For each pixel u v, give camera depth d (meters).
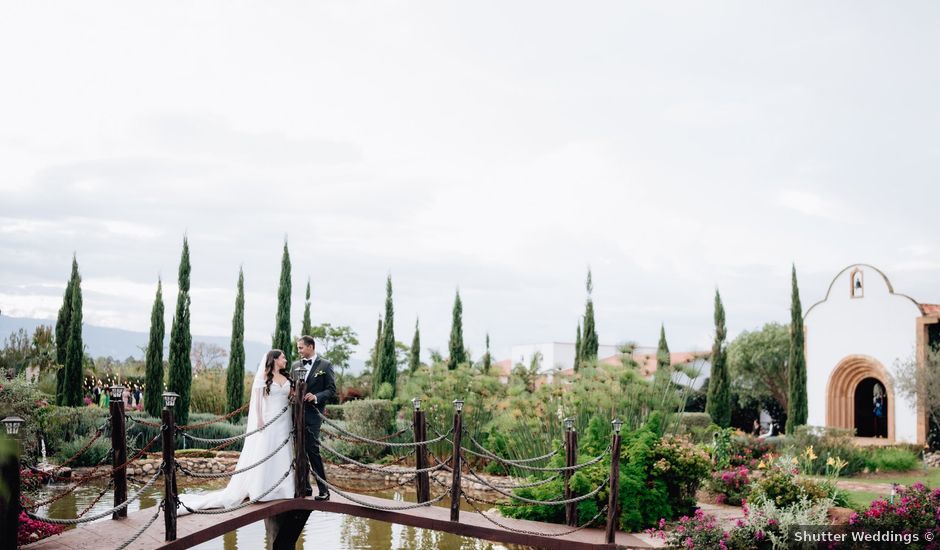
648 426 12.31
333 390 9.64
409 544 11.98
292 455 9.43
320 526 13.31
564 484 10.81
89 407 21.55
